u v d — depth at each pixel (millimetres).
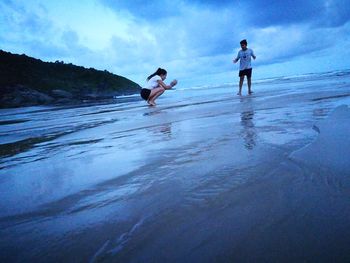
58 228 1160
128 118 5445
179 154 2119
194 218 1117
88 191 1546
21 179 1920
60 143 3334
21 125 6344
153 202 1307
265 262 823
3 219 1290
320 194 1183
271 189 1292
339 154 1626
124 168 1921
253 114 3939
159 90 8391
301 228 959
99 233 1088
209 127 3223
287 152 1823
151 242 989
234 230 999
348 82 9344
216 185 1419
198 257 880
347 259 795
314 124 2576
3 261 964
